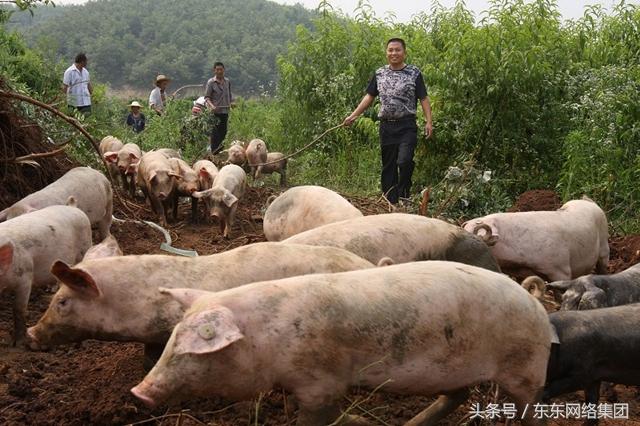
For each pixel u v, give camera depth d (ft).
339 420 13.69
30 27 240.32
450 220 30.42
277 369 13.03
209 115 53.72
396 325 13.28
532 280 18.58
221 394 13.12
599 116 35.45
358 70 50.88
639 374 16.85
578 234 24.08
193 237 32.83
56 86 48.21
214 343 12.12
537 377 14.44
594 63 44.06
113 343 19.54
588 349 16.38
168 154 41.57
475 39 39.27
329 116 50.83
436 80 39.93
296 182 48.52
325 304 13.10
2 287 19.25
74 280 15.75
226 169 36.76
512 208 31.63
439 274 13.88
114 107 66.39
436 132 40.32
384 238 19.04
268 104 89.35
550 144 39.45
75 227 22.03
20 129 30.22
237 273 16.22
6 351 19.21
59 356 18.92
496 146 39.68
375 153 45.96
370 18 53.62
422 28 51.42
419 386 13.85
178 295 13.64
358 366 13.35
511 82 38.45
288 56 55.42
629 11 46.93
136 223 32.42
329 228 19.22
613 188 34.45
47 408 16.30
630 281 20.38
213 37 250.98
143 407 16.05
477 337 13.76
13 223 20.44
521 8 41.47
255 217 35.88
